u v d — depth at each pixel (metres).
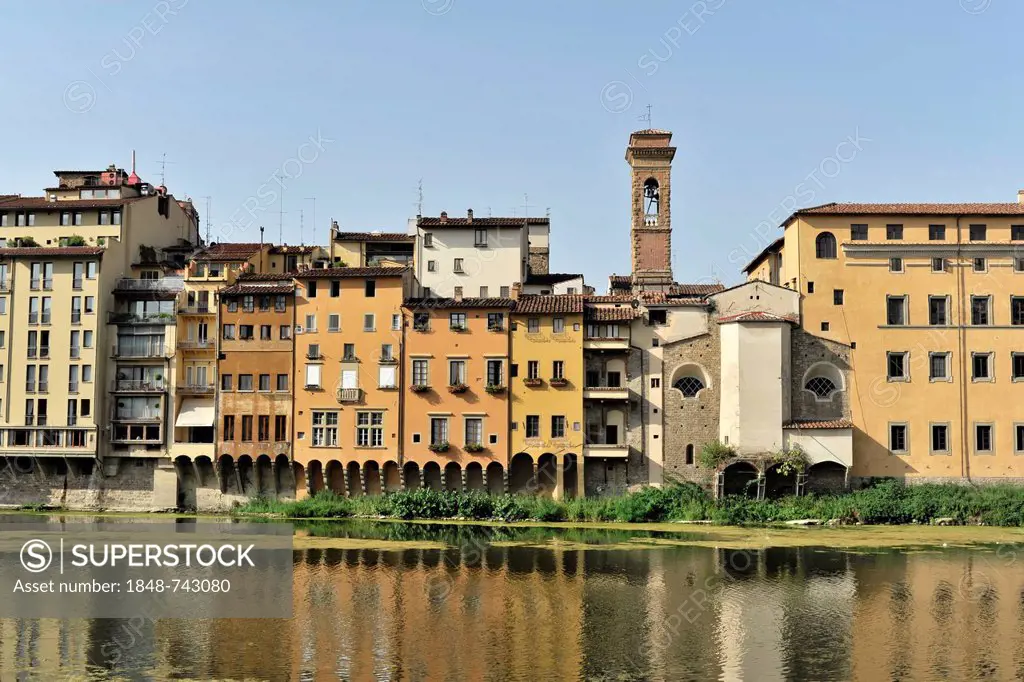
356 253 115.31
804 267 99.62
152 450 102.25
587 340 98.88
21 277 104.38
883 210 100.00
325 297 101.00
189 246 117.69
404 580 70.38
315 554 78.88
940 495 94.94
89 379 102.56
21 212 110.62
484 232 110.38
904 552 79.62
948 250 99.44
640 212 112.56
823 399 98.38
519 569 73.75
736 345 96.38
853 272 99.50
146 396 103.31
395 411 99.19
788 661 54.06
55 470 104.25
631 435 98.81
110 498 103.31
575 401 98.12
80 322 103.12
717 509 94.06
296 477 101.06
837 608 63.88
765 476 96.00
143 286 106.00
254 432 100.81
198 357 103.12
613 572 72.81
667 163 112.94
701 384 99.50
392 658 54.09
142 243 112.69
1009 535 87.00
